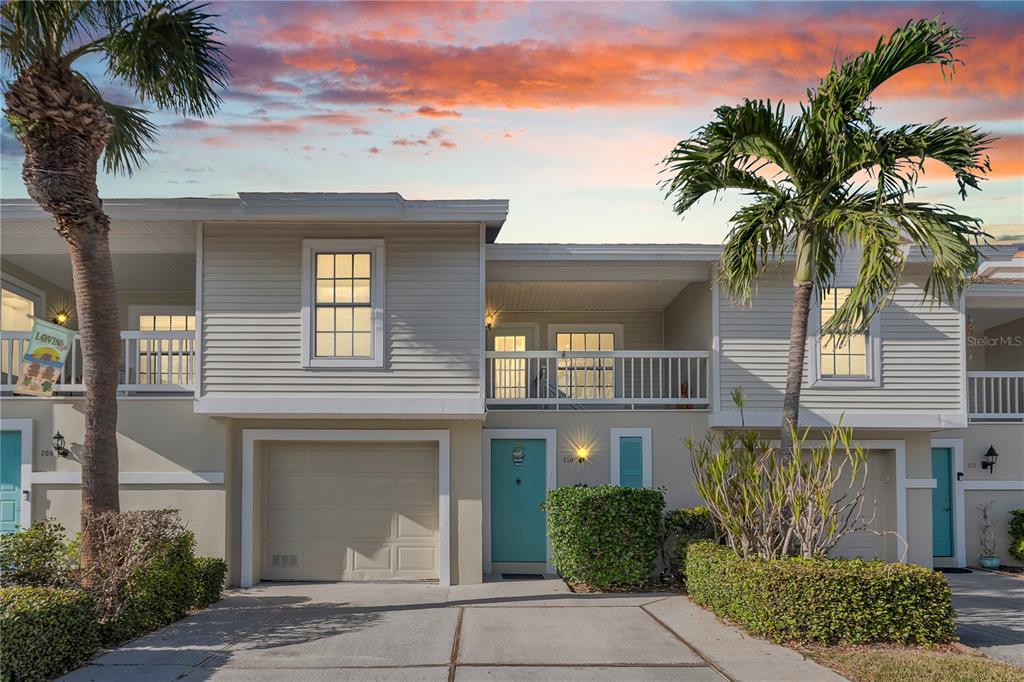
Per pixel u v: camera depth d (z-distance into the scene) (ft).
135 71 35.01
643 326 60.13
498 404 49.11
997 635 32.01
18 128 32.04
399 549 43.60
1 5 30.12
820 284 38.99
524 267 46.78
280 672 25.55
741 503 35.50
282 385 40.22
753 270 36.91
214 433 41.45
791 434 35.60
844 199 35.94
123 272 48.73
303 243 40.65
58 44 32.12
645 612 34.40
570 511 40.52
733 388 45.55
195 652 27.89
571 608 35.37
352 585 42.04
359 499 43.78
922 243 33.14
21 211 39.50
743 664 26.61
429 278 40.70
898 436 47.55
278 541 43.65
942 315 46.03
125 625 29.60
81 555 31.81
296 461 43.93
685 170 36.86
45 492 41.04
